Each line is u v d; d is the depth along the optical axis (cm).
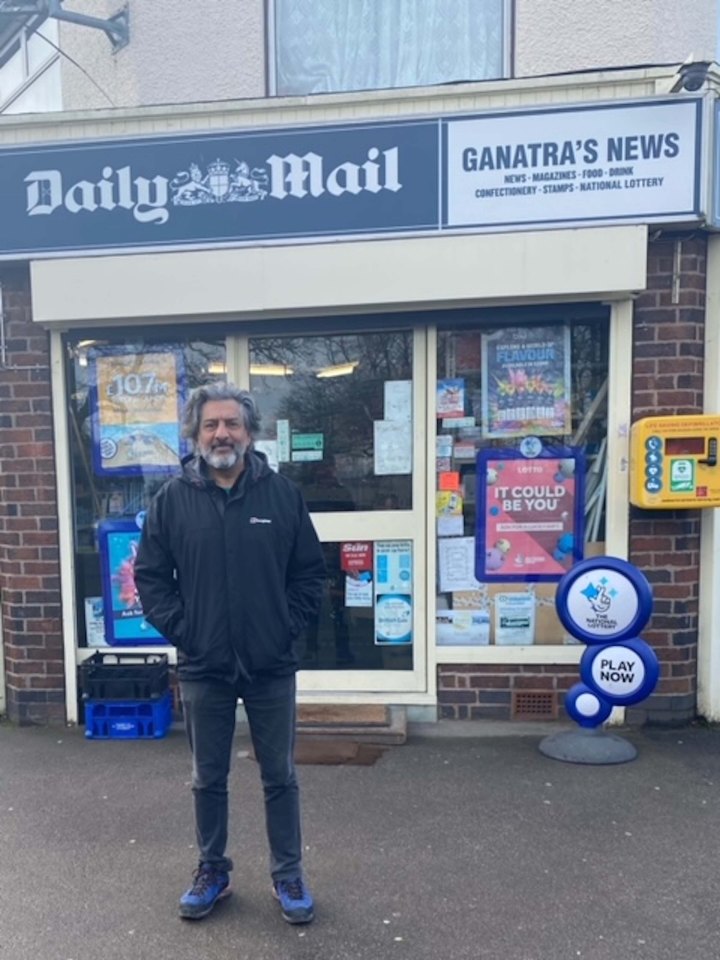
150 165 429
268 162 422
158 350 466
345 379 460
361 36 513
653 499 413
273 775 274
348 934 266
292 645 279
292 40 515
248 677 267
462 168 413
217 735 276
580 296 418
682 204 404
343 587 464
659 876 298
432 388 450
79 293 434
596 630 402
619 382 426
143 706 441
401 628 463
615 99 402
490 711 453
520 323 444
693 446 410
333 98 421
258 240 426
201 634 266
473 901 283
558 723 447
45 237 439
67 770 400
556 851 315
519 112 407
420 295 416
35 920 277
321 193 421
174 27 520
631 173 405
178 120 432
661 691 434
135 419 470
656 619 432
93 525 474
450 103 417
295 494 281
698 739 421
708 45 476
